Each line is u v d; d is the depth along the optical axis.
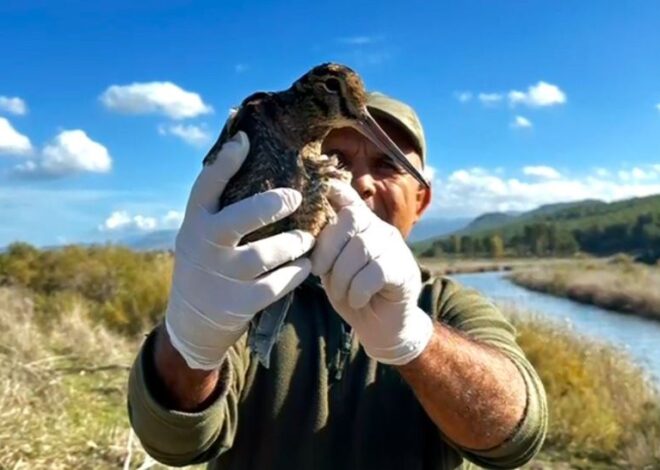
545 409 0.82
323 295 0.89
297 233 0.69
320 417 0.84
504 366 0.79
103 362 3.18
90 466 1.85
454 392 0.76
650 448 2.42
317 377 0.85
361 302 0.69
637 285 9.25
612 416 2.73
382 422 0.84
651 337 6.03
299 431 0.84
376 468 0.83
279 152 0.70
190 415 0.75
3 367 2.51
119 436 2.05
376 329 0.72
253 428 0.85
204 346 0.69
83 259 5.59
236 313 0.67
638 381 3.27
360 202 0.72
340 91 0.79
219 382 0.77
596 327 6.80
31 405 2.24
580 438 2.54
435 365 0.75
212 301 0.67
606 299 8.96
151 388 0.75
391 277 0.69
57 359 3.14
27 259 5.60
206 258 0.67
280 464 0.84
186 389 0.74
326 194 0.70
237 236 0.67
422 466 0.85
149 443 0.78
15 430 1.91
